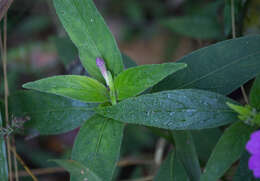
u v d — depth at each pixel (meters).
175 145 0.33
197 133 0.35
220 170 0.28
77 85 0.30
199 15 0.41
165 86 0.32
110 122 0.30
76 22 0.30
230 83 0.31
